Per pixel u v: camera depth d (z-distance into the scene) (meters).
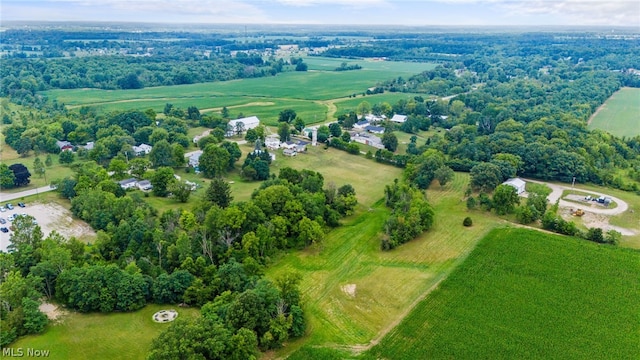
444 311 101.56
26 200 163.50
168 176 170.75
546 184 181.62
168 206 159.50
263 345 88.81
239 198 166.50
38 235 121.06
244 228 127.75
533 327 96.25
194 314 98.69
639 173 186.12
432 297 106.75
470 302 104.62
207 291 101.75
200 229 122.75
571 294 107.00
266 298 92.12
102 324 94.44
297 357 87.75
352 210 151.25
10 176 172.38
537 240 131.38
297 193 148.62
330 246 132.50
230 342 81.88
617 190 175.88
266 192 139.25
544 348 90.50
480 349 90.25
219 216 124.81
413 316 100.12
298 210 136.75
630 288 109.06
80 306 97.31
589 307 102.50
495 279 113.06
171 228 126.38
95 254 116.38
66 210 155.75
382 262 123.69
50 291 102.88
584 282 111.44
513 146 198.38
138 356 85.62
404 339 93.25
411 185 175.38
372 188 180.00
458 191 174.50
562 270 116.38
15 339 89.00
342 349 90.56
